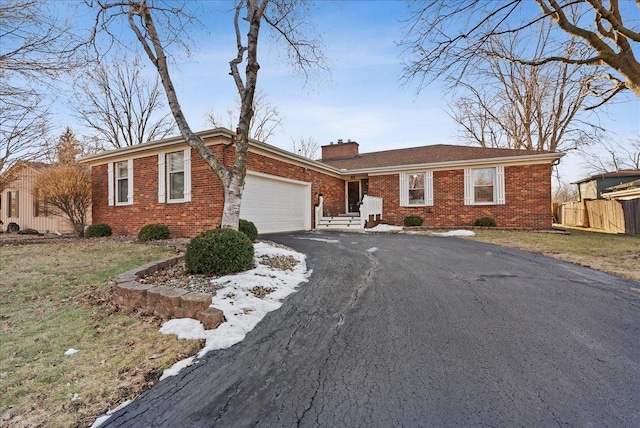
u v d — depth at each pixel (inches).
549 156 488.1
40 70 299.4
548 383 86.8
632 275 205.3
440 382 88.0
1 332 128.0
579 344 110.3
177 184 405.1
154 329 127.7
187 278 185.5
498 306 148.6
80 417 77.7
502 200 522.6
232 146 370.3
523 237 394.9
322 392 85.0
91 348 113.5
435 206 571.8
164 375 95.3
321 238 399.5
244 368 98.5
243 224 333.4
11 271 222.7
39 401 84.4
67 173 454.0
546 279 196.7
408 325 128.2
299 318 137.7
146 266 199.5
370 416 74.6
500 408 76.3
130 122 925.8
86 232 440.1
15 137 372.2
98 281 198.8
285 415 76.0
